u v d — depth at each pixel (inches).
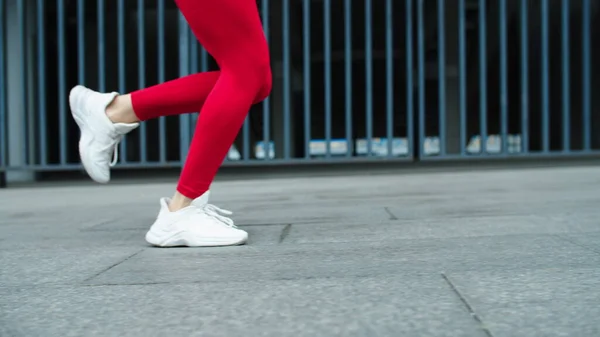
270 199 124.3
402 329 28.9
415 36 264.7
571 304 32.7
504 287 37.1
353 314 31.8
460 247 53.8
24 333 30.0
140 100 61.7
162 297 37.0
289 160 225.8
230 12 53.6
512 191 126.0
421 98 230.7
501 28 232.5
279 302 34.8
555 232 62.4
